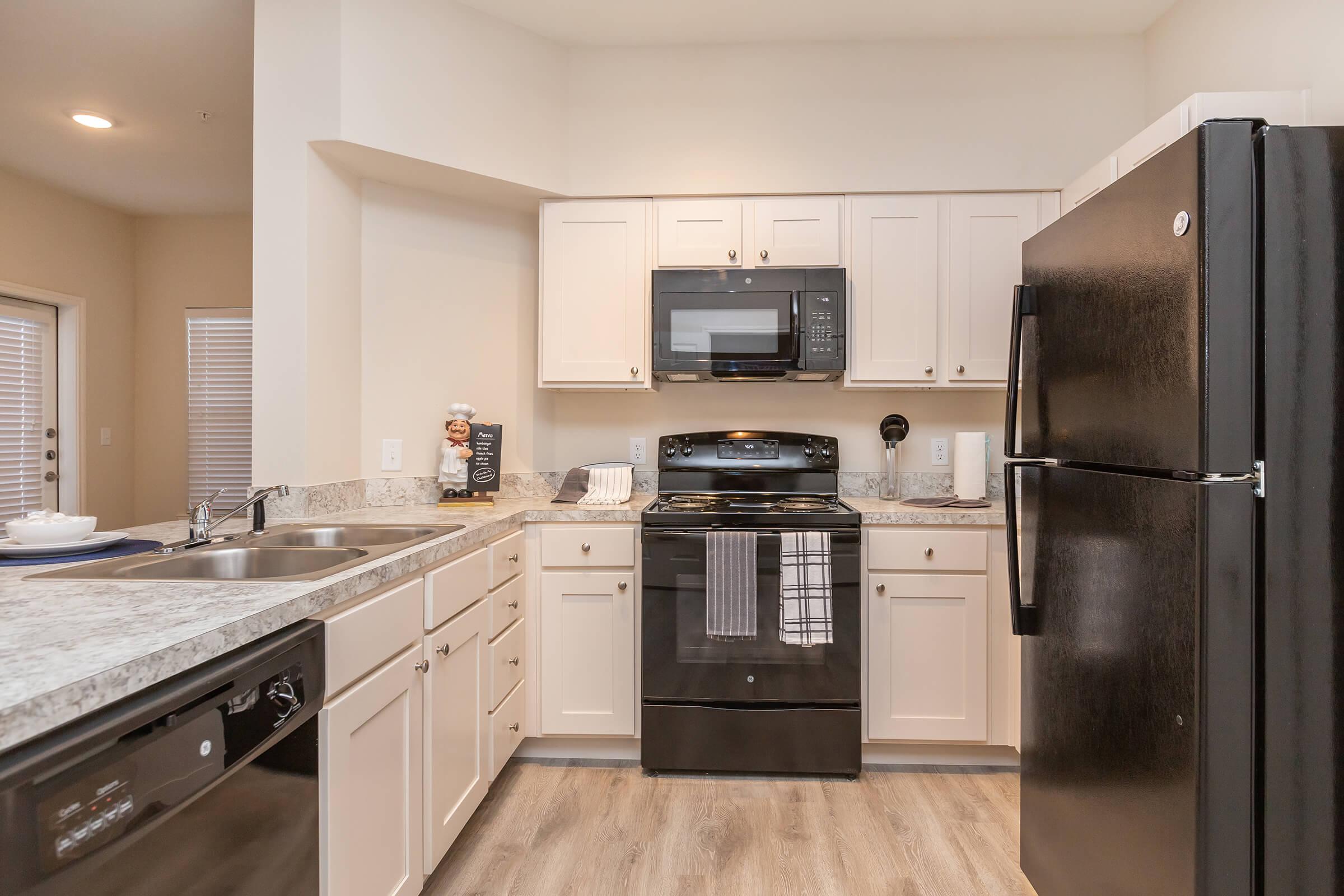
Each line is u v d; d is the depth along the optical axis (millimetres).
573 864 1709
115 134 3113
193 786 782
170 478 4242
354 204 2283
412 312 2432
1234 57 2039
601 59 2566
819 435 2701
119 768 681
